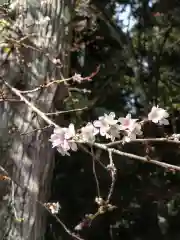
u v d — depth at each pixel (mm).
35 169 2160
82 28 3693
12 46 2166
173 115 3855
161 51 4430
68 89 2729
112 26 4227
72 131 1714
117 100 4047
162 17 4531
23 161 2131
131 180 3764
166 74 4512
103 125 1669
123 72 4188
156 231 3844
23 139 2137
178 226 3883
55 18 2355
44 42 2279
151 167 3717
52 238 3668
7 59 2160
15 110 2143
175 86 4422
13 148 2123
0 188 2070
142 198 3824
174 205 3967
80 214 3723
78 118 3262
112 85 4098
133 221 3867
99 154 3404
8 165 2104
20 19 2254
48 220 3621
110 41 4156
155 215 3859
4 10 2229
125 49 4219
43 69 2242
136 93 4191
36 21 2281
